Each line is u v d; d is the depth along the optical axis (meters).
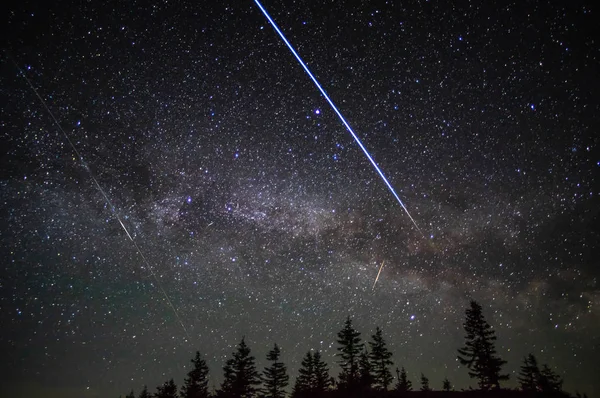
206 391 36.28
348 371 34.62
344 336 35.88
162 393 37.88
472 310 34.47
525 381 33.28
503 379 31.59
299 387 34.81
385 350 37.16
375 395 31.23
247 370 34.75
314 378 35.31
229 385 34.25
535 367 33.53
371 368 35.31
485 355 32.53
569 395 28.47
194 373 37.38
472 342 33.59
